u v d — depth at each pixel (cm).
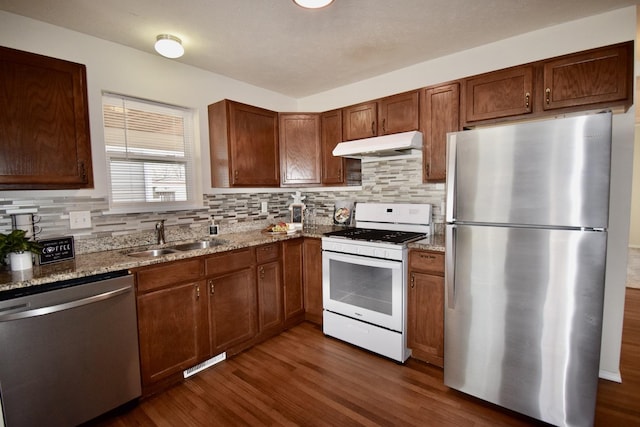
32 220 189
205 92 284
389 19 202
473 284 181
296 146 312
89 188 199
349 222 325
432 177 246
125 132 241
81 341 165
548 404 164
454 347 191
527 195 161
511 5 188
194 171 283
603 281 147
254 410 184
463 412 179
